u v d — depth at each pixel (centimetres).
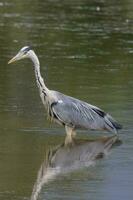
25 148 1477
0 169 1348
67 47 2572
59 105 1582
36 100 1830
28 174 1331
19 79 2058
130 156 1456
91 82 2052
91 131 1638
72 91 1928
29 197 1214
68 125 1583
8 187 1260
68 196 1223
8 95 1870
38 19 3123
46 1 3731
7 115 1691
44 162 1395
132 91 1948
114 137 1588
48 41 2659
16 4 3566
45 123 1647
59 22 3073
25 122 1644
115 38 2777
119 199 1212
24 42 2603
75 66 2275
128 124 1648
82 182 1298
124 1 3853
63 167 1382
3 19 3092
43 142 1523
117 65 2319
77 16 3259
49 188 1261
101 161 1423
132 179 1318
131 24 3102
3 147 1477
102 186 1277
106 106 1775
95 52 2517
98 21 3147
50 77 2094
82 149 1495
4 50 2447
